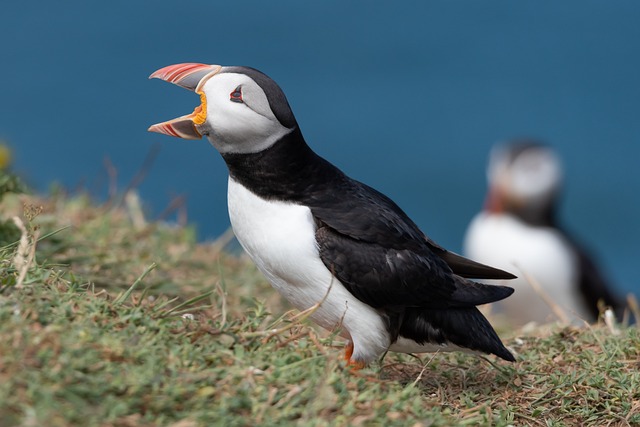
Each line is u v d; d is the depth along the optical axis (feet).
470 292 24.76
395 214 25.26
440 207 108.68
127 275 32.27
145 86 122.31
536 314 59.47
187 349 20.51
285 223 23.95
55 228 33.71
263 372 20.21
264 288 37.11
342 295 23.94
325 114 122.62
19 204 34.53
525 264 58.80
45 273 22.95
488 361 26.03
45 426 16.25
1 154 44.98
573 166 116.06
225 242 41.42
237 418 18.07
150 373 18.53
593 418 24.08
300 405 19.44
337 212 24.17
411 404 21.07
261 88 23.73
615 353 27.35
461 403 23.88
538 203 61.52
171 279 34.06
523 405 24.54
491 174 64.44
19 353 17.93
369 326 24.17
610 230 107.45
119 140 108.88
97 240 35.22
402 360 27.45
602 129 122.01
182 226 42.22
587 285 58.49
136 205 41.83
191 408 18.28
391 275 23.77
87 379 17.85
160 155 105.50
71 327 19.92
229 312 31.09
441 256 26.40
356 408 19.71
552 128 122.72
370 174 112.98
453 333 24.62
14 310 19.92
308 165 24.48
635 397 24.93
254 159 24.00
